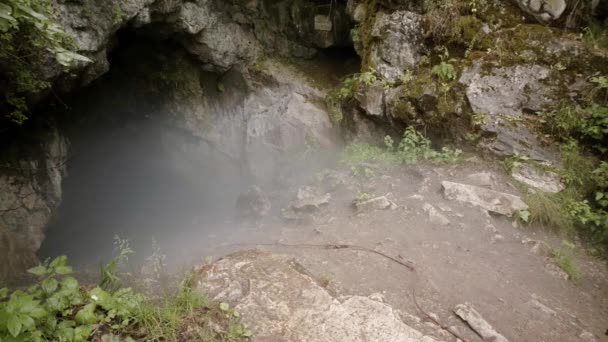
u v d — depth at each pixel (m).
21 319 2.20
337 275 3.99
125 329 2.79
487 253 4.63
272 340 2.96
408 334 3.12
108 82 10.16
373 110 7.79
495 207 5.36
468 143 6.66
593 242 5.19
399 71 7.66
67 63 3.60
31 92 6.28
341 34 9.86
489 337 3.26
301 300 3.38
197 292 3.31
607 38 6.57
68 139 9.41
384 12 8.09
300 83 9.65
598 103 6.14
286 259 4.04
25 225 7.25
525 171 5.99
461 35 7.19
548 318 3.66
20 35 4.80
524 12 7.02
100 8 6.48
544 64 6.65
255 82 10.08
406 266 4.23
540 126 6.36
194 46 9.21
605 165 5.72
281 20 10.13
